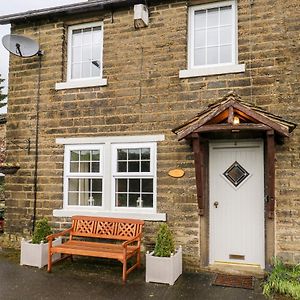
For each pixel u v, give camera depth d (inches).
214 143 279.4
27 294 220.2
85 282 243.4
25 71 334.6
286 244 253.6
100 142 306.2
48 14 322.0
